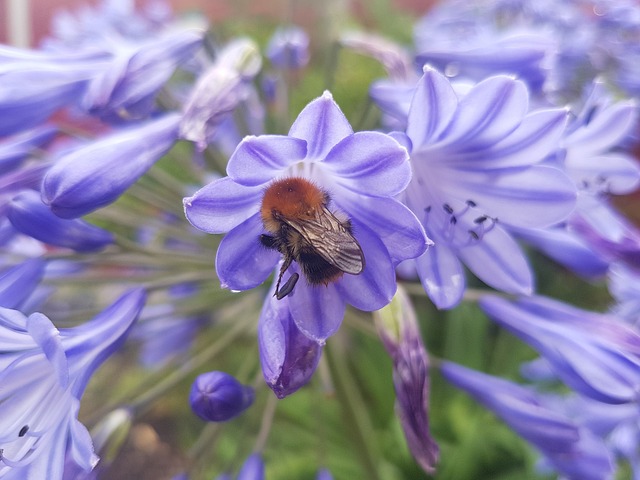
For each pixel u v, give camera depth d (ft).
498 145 0.18
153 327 0.27
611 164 0.22
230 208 0.15
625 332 0.20
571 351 0.20
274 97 0.29
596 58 0.38
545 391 0.37
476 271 0.19
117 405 0.21
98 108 0.20
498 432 0.37
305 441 0.39
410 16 0.57
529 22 0.39
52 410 0.18
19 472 0.17
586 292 0.41
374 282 0.16
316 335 0.15
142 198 0.23
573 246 0.23
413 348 0.18
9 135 0.21
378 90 0.21
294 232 0.16
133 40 0.30
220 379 0.18
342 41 0.25
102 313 0.19
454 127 0.17
